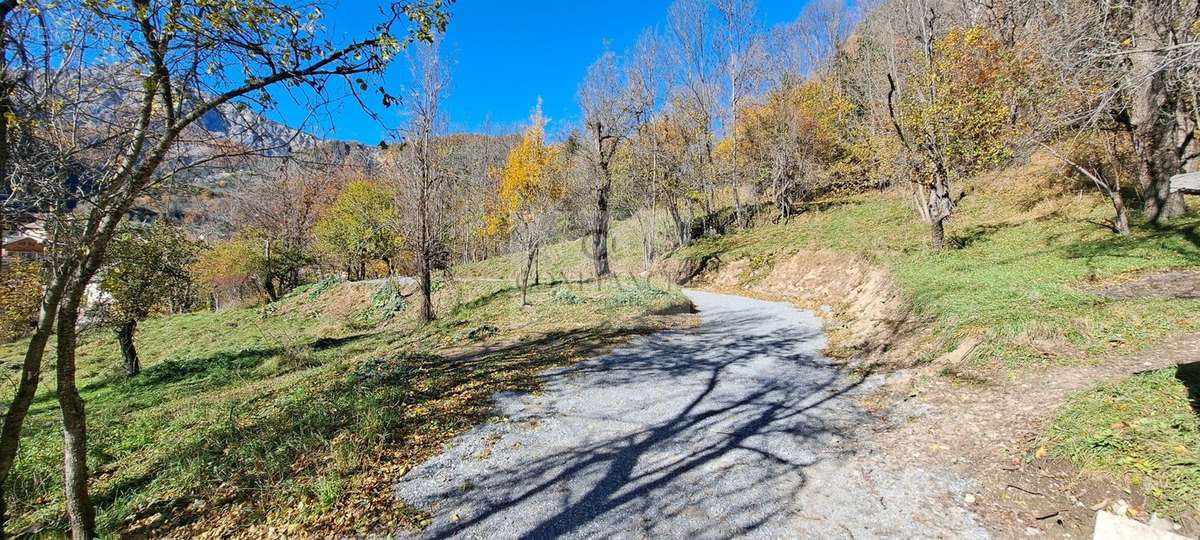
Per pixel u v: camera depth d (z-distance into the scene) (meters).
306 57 3.89
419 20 4.07
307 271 45.16
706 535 3.83
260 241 32.25
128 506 4.73
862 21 26.50
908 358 7.37
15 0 3.11
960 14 17.89
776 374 8.02
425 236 18.59
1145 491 3.30
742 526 3.91
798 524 3.87
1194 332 5.50
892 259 14.43
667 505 4.28
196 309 39.97
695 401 6.90
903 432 5.19
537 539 3.90
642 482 4.70
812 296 17.38
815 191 32.75
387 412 6.46
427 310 18.69
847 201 29.22
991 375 5.87
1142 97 10.25
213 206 32.91
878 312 10.74
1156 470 3.39
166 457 6.02
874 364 7.70
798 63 34.62
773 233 27.25
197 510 4.61
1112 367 5.20
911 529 3.65
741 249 25.89
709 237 31.39
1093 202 13.97
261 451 5.58
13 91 3.19
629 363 9.12
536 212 21.45
